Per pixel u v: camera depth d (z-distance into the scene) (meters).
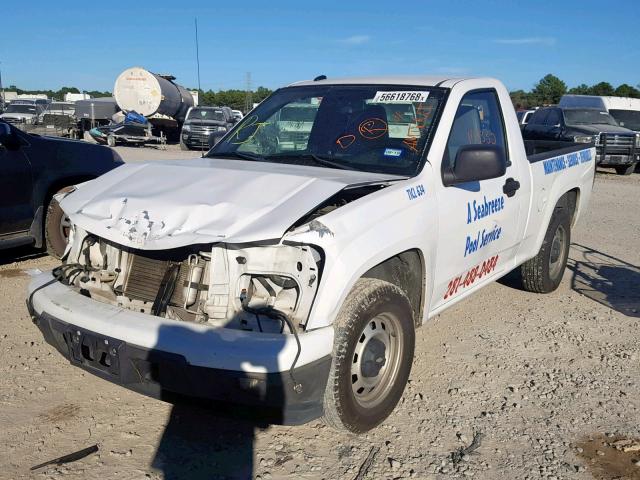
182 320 3.30
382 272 3.78
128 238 3.28
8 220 6.26
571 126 18.42
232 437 3.56
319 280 3.18
